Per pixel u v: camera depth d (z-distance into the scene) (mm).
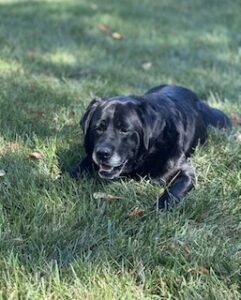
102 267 3607
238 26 10656
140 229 3984
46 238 3867
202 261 3713
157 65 8164
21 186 4438
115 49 8820
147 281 3537
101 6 11773
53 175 4770
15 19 10070
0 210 4117
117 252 3754
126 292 3381
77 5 11656
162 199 4418
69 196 4375
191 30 10188
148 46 9078
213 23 10805
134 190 4543
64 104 6238
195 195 4496
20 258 3680
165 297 3465
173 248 3832
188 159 5078
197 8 12188
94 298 3379
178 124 4918
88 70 7688
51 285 3457
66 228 4020
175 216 4242
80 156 5070
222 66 8227
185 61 8414
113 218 4125
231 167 5039
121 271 3617
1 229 3971
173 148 4742
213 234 4074
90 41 9109
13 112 5859
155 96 5059
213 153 5199
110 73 7578
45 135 5406
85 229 3977
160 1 12719
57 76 7531
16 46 8414
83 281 3498
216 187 4617
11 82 6812
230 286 3549
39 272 3549
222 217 4301
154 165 4684
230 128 5859
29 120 5703
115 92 6770
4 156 4914
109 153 4379
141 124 4555
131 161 4605
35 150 5090
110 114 4492
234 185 4699
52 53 8336
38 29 9461
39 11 10883
